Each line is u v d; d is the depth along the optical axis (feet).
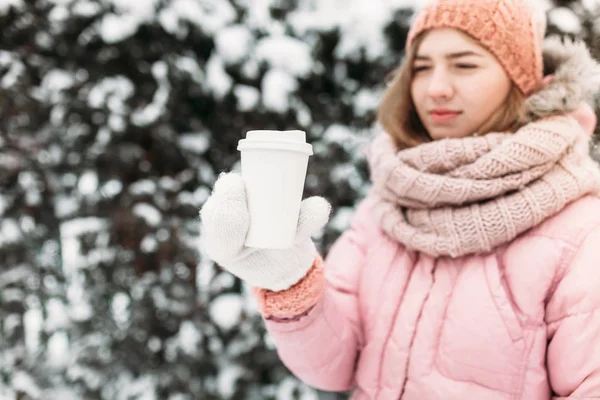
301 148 2.31
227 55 5.80
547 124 2.92
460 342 2.77
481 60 3.05
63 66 6.14
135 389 5.94
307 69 5.86
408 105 3.48
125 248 6.08
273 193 2.32
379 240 3.40
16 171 6.23
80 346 6.08
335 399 5.99
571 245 2.70
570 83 3.07
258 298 2.88
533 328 2.69
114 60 5.97
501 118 3.12
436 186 2.94
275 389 6.08
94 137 6.10
